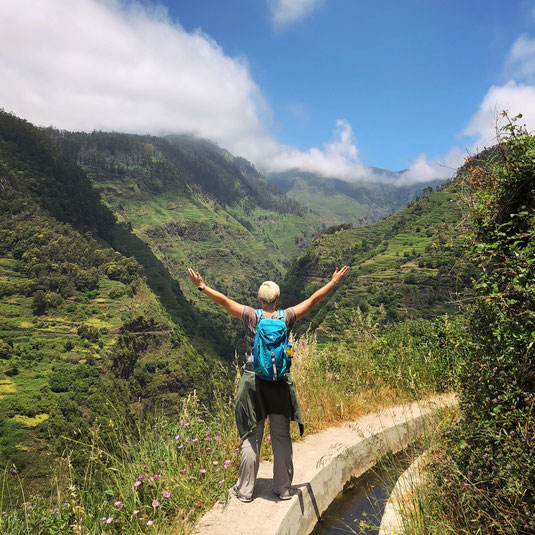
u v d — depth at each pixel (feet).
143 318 424.87
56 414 243.81
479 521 7.94
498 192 10.50
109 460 9.98
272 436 9.84
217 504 9.68
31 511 8.59
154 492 9.91
